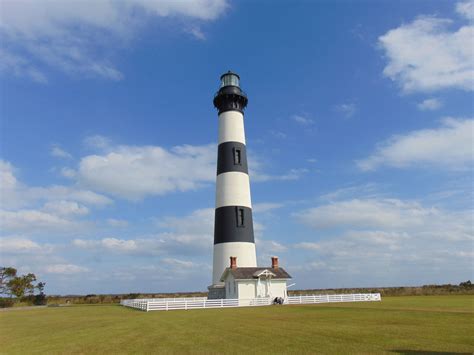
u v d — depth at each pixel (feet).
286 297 138.82
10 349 49.80
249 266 143.43
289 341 49.85
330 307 112.27
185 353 43.65
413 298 157.79
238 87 161.89
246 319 79.51
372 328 61.05
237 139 155.22
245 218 147.43
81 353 45.65
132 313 109.29
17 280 197.47
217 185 153.38
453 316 77.36
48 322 87.40
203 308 122.42
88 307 159.33
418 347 44.45
